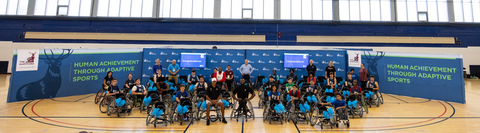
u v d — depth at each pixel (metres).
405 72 12.00
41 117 7.16
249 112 7.20
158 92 7.89
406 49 18.64
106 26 18.45
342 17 19.31
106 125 6.43
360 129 6.29
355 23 18.92
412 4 19.22
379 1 19.33
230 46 18.67
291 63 14.09
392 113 8.16
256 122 6.89
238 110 6.94
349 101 7.37
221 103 6.78
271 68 14.23
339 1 19.41
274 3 19.45
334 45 18.70
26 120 6.81
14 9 18.30
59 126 6.28
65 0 18.48
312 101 7.71
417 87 11.52
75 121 6.79
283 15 19.41
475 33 19.09
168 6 19.12
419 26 18.95
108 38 18.22
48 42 18.11
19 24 18.28
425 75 11.30
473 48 19.02
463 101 10.05
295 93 7.57
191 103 6.76
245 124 6.68
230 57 14.16
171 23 18.75
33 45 18.16
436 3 19.23
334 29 18.98
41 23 18.27
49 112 7.80
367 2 19.38
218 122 6.85
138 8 18.91
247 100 6.93
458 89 10.23
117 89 8.74
